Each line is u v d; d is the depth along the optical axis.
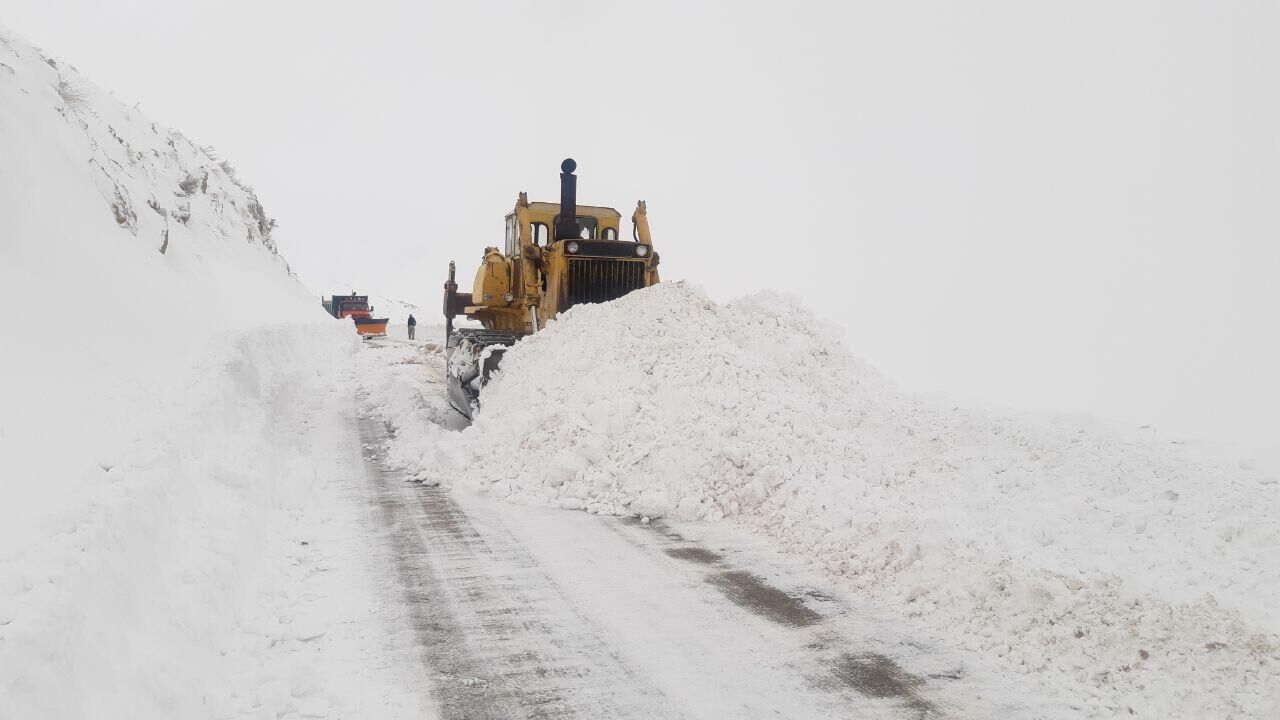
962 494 5.87
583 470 7.35
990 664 3.99
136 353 7.91
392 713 3.54
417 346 27.44
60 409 5.54
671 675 3.89
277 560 5.44
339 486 7.78
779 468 6.64
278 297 20.55
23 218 8.27
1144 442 6.00
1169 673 3.60
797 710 3.55
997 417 7.07
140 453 5.04
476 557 5.66
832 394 8.27
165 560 4.29
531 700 3.65
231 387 8.16
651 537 6.18
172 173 21.03
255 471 6.48
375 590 4.99
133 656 3.34
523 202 11.52
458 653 4.13
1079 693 3.66
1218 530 4.62
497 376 9.82
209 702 3.50
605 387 8.23
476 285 13.27
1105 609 4.04
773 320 9.09
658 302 9.23
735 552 5.81
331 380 15.88
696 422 7.44
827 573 5.33
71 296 7.87
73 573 3.28
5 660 2.61
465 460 8.04
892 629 4.44
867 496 6.11
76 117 13.34
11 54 12.37
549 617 4.59
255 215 28.17
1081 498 5.36
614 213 12.02
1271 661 3.47
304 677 3.74
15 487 4.25
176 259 14.45
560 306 10.52
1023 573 4.45
